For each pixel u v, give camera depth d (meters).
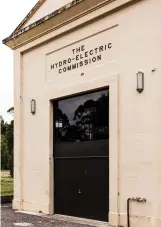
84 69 12.07
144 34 10.16
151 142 9.72
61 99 13.23
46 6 13.86
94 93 11.93
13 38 15.05
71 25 12.49
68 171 12.64
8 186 24.44
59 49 13.14
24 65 14.89
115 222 10.45
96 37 11.69
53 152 13.28
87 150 11.98
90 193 11.73
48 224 11.16
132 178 10.17
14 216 12.75
